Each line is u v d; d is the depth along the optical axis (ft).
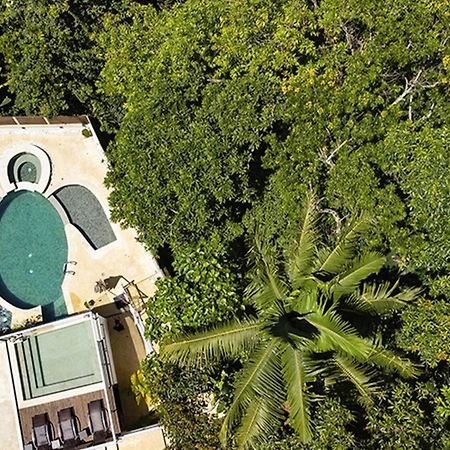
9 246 70.03
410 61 51.13
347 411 47.39
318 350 47.60
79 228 69.77
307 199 52.95
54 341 63.57
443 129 49.32
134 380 61.82
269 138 55.88
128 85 61.98
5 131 70.54
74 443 60.08
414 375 47.39
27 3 67.05
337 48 52.65
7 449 61.57
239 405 45.65
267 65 54.95
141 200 55.42
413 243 50.08
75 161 70.59
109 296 68.13
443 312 50.70
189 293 52.70
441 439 47.57
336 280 49.06
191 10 59.47
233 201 59.31
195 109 57.31
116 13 72.43
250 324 49.39
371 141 53.93
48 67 66.59
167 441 59.47
